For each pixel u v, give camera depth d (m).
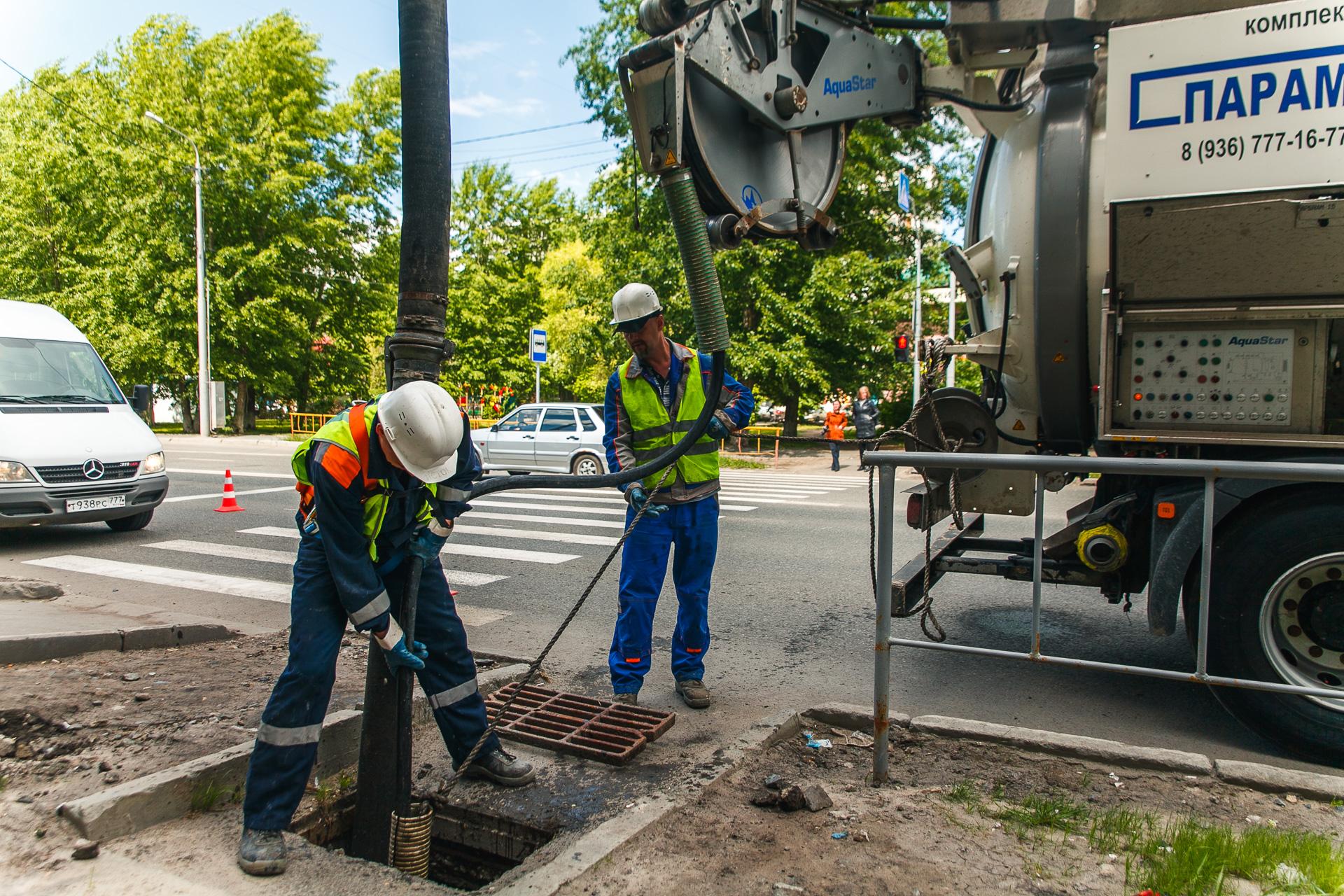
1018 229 4.34
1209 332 3.67
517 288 36.47
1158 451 3.84
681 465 3.93
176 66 27.39
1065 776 3.21
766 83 3.86
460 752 3.15
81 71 31.61
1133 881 2.44
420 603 3.03
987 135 4.84
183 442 24.97
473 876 3.13
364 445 2.53
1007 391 4.64
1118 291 3.78
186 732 3.53
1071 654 5.05
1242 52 3.49
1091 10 3.97
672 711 3.88
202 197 25.47
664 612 6.14
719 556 8.03
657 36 3.53
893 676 4.66
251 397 31.80
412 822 2.80
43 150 30.19
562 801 3.08
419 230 2.81
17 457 7.89
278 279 27.91
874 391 22.39
